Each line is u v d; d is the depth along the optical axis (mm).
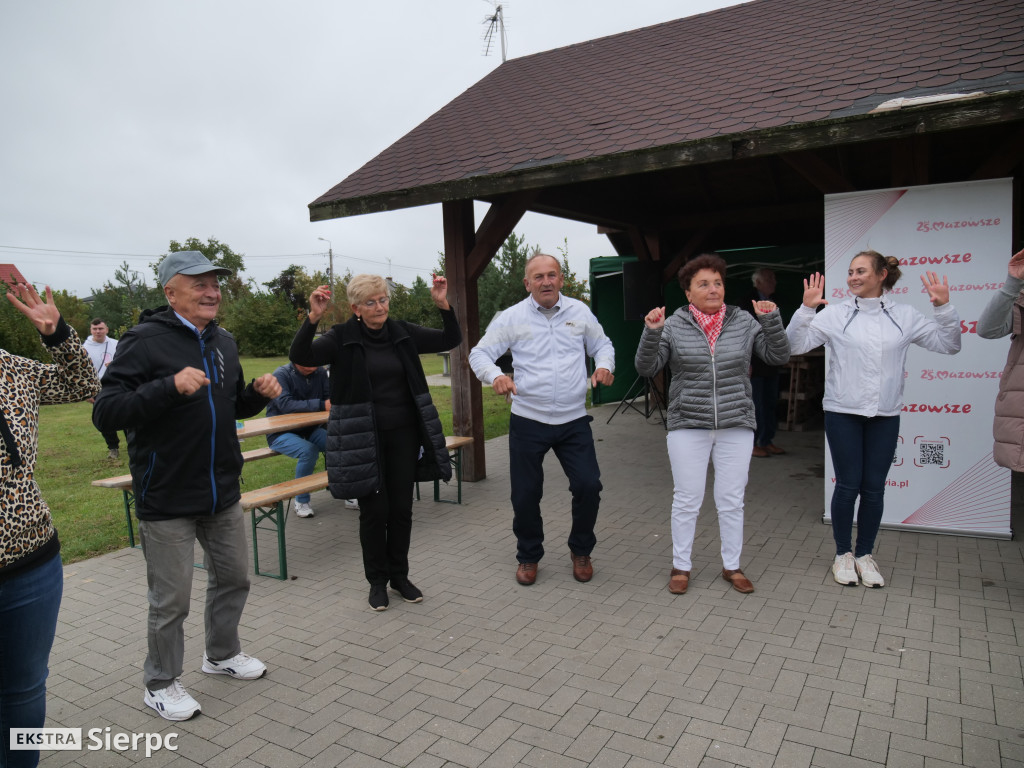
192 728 2789
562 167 4996
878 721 2631
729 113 4762
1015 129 6684
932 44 4781
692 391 3760
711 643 3303
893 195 4520
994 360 4398
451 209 6375
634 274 9922
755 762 2424
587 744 2570
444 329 3885
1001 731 2541
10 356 2107
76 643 3650
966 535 4590
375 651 3387
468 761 2504
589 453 4020
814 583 3965
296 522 5715
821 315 3889
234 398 2928
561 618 3658
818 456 7246
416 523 5473
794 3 7133
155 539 2723
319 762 2541
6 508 1972
